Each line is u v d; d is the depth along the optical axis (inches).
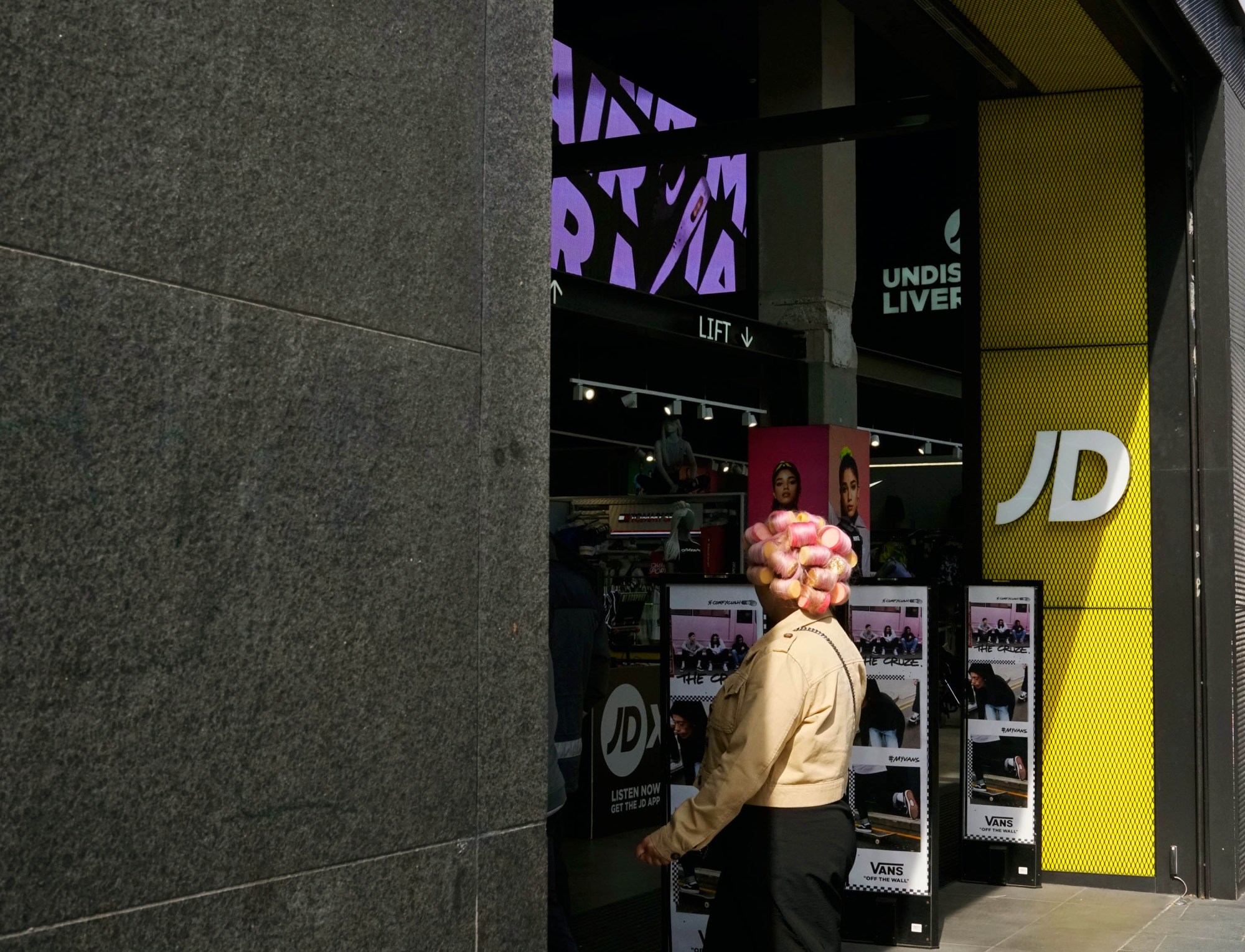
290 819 63.5
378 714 69.2
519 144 82.7
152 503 57.1
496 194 80.5
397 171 72.3
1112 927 231.0
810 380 504.1
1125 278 272.8
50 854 52.2
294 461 64.5
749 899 127.6
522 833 79.7
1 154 51.4
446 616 74.4
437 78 75.9
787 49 497.4
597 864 283.3
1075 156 277.7
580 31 564.4
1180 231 268.5
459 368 76.4
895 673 218.1
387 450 70.6
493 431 79.0
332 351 67.2
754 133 343.3
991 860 266.4
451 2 77.4
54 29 53.6
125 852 55.2
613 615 467.5
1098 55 253.4
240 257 62.0
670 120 602.5
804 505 398.3
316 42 67.1
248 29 63.0
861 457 414.6
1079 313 276.2
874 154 530.3
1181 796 260.7
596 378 664.4
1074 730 269.9
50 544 52.7
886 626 219.1
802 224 504.7
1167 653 264.2
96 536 54.5
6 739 50.7
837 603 134.0
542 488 83.0
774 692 126.4
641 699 330.3
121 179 56.3
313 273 66.2
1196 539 263.3
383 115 71.5
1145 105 272.5
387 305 71.1
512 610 80.0
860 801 218.4
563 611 186.5
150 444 57.1
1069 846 268.8
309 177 66.3
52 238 53.2
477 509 77.4
